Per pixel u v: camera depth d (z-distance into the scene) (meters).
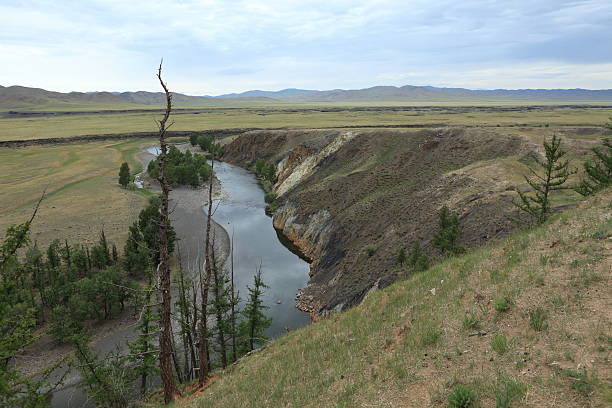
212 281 45.41
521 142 55.22
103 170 112.62
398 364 11.23
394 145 74.31
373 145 78.06
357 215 53.28
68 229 62.69
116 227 64.00
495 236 31.62
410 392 9.62
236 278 48.59
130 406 23.64
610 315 9.59
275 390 13.34
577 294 10.87
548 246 14.73
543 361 8.83
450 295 14.51
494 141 58.34
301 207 65.94
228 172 117.94
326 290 43.03
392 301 17.45
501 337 10.14
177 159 109.31
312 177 81.12
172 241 51.59
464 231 35.25
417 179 55.72
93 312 38.28
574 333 9.41
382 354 12.68
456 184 46.91
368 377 11.44
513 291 12.23
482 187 43.34
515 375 8.63
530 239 16.14
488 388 8.47
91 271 47.12
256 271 50.88
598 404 7.06
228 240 61.62
